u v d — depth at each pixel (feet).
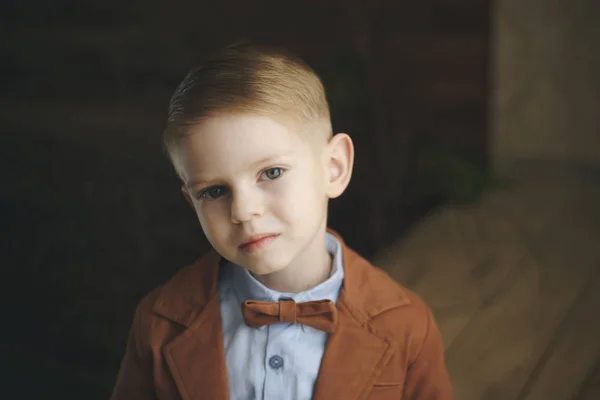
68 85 18.90
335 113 13.25
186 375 3.88
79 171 14.52
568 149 13.96
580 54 13.44
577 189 12.80
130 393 4.15
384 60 13.35
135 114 17.07
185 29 17.38
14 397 9.25
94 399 9.23
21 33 19.81
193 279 4.17
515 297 8.96
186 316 4.02
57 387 9.44
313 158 3.55
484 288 9.20
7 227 12.96
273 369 3.83
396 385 3.89
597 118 13.62
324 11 14.71
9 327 10.62
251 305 3.77
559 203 12.19
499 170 13.79
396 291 4.15
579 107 13.67
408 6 13.67
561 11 13.30
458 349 7.84
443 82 14.07
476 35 13.71
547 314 8.52
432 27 13.79
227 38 16.67
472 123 14.15
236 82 3.34
